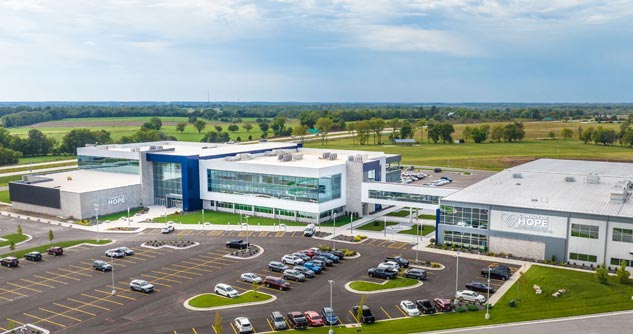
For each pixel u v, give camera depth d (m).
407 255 90.44
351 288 74.38
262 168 121.62
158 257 90.25
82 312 66.38
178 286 75.62
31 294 73.25
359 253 91.94
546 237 86.62
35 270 84.12
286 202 118.25
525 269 81.62
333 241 100.06
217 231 108.81
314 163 125.25
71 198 121.44
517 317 63.69
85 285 76.56
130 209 131.88
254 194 124.00
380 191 118.31
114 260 88.94
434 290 73.19
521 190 105.12
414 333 59.28
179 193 133.12
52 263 87.81
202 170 131.12
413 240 100.69
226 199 127.94
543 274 78.56
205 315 64.94
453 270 81.88
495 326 61.09
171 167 133.38
